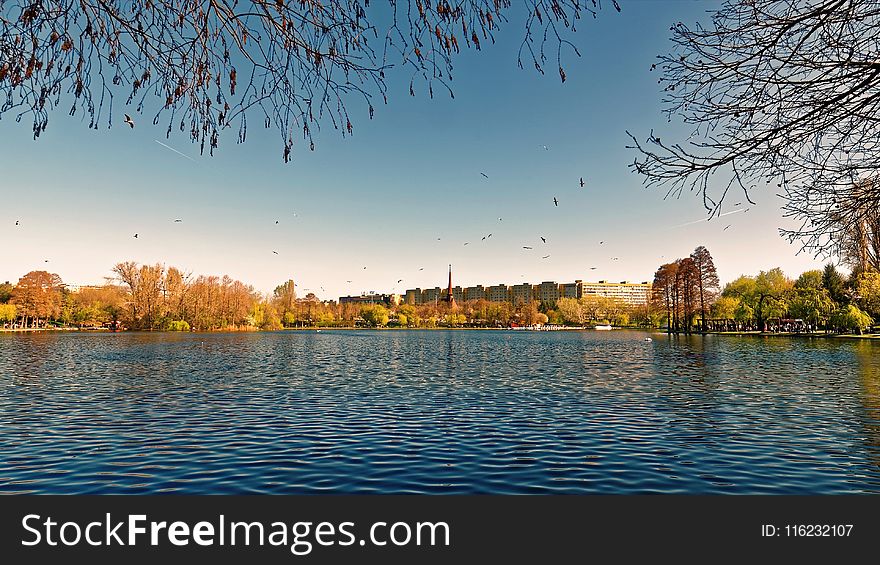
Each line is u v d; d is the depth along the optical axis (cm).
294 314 16050
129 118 310
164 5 303
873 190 491
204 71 321
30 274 9731
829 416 1562
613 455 1159
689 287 8400
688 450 1195
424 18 318
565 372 2925
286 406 1766
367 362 3666
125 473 1052
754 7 425
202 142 325
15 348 4853
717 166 473
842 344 4959
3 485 991
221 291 11025
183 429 1408
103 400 1888
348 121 337
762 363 3241
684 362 3453
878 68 415
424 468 1079
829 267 7125
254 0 306
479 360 3847
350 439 1301
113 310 9844
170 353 4375
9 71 283
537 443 1259
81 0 293
